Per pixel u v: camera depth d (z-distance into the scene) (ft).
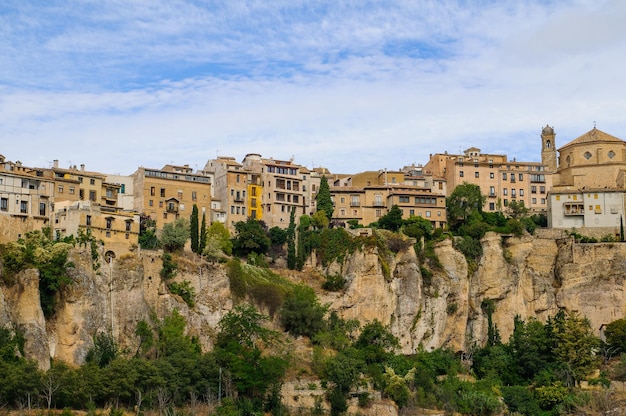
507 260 646.74
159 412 422.00
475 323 628.69
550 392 540.93
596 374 572.51
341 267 599.16
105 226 499.10
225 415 429.79
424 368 547.90
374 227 653.30
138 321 473.67
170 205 625.41
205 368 456.86
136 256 492.54
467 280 626.23
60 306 442.50
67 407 404.98
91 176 564.71
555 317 609.01
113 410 398.21
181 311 499.10
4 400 391.24
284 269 600.39
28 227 495.41
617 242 646.33
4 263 435.53
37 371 400.26
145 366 431.43
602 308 631.56
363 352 536.83
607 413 524.93
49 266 441.27
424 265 618.44
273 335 526.16
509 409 536.83
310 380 499.92
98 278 465.06
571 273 645.92
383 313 581.12
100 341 448.24
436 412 511.40
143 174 620.49
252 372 468.34
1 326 411.95
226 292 530.68
